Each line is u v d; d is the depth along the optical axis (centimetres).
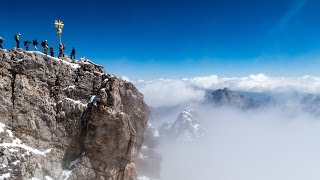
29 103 8875
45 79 9100
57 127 8925
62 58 9906
